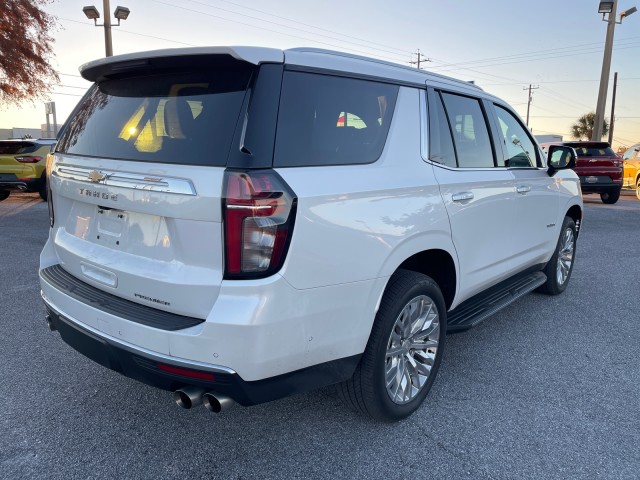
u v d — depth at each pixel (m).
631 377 3.68
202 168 2.24
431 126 3.21
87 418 3.05
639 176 17.41
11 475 2.53
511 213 4.02
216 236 2.20
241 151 2.20
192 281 2.27
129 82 2.84
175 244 2.33
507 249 4.06
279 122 2.33
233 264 2.19
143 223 2.47
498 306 3.87
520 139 4.45
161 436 2.88
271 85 2.34
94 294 2.71
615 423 3.07
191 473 2.58
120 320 2.44
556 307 5.21
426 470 2.62
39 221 10.12
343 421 3.06
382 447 2.81
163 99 2.57
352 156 2.67
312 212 2.32
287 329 2.29
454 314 3.70
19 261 6.68
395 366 2.96
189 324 2.27
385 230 2.67
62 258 3.08
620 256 7.61
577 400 3.34
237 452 2.75
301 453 2.75
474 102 3.78
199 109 2.41
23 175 12.97
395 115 2.97
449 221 3.18
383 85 2.95
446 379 3.62
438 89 3.38
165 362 2.29
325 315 2.44
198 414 3.11
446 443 2.86
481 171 3.64
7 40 14.62
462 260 3.41
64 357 3.85
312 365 2.47
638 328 4.65
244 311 2.18
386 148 2.86
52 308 2.91
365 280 2.58
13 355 3.86
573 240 5.67
